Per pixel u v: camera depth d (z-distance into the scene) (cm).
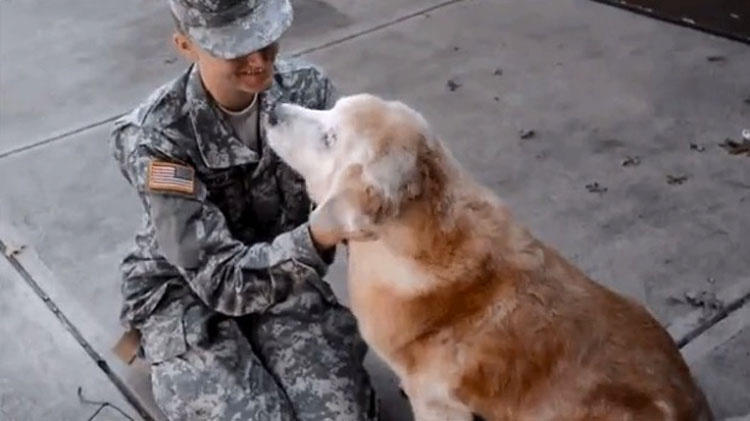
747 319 331
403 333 256
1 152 462
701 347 320
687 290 345
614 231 377
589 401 237
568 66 509
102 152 455
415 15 582
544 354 241
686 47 522
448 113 470
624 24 554
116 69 543
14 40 588
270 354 287
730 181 404
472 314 247
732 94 472
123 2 638
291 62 293
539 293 245
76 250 385
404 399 308
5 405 311
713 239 369
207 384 275
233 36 247
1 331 344
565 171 417
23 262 379
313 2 607
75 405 310
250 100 269
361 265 260
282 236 257
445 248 245
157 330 284
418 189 239
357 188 234
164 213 259
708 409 249
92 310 351
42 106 506
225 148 270
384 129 241
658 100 471
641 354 241
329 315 295
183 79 269
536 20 566
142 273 290
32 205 416
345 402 276
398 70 517
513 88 490
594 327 242
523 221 384
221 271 261
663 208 389
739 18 522
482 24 565
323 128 249
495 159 429
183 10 249
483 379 247
